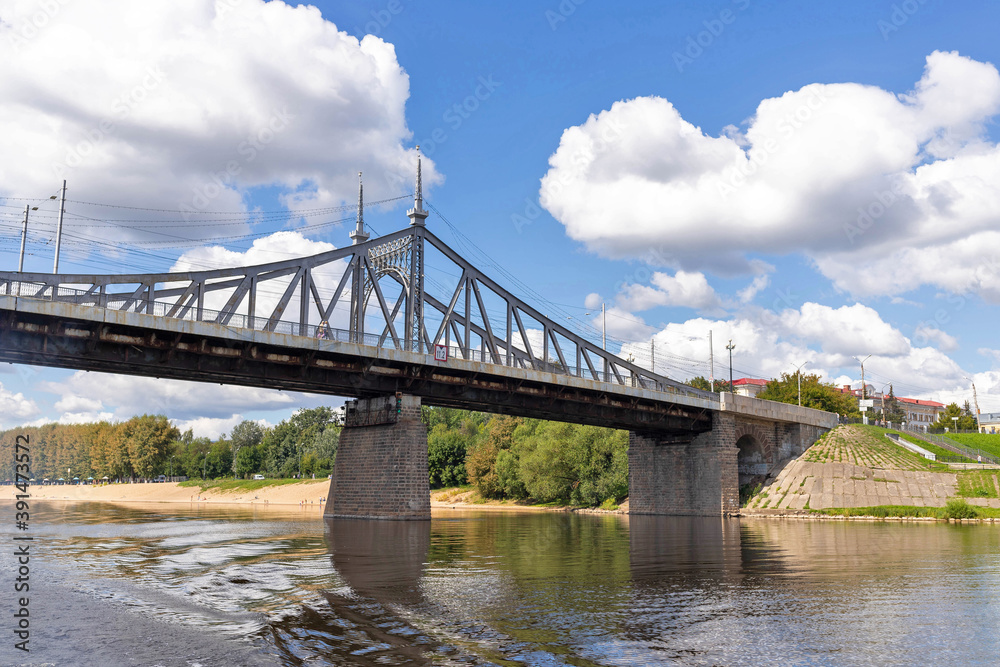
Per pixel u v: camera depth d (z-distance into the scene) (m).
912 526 53.34
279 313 50.44
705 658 13.77
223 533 44.03
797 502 69.31
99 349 41.34
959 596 20.64
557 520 64.88
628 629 16.05
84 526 52.25
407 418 54.72
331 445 166.12
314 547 34.50
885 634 15.77
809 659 13.77
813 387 113.62
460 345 63.53
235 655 13.68
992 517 58.47
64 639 14.92
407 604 18.83
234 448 198.00
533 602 19.25
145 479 189.88
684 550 34.06
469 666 13.09
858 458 76.12
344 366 50.81
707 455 73.56
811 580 23.84
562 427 95.75
